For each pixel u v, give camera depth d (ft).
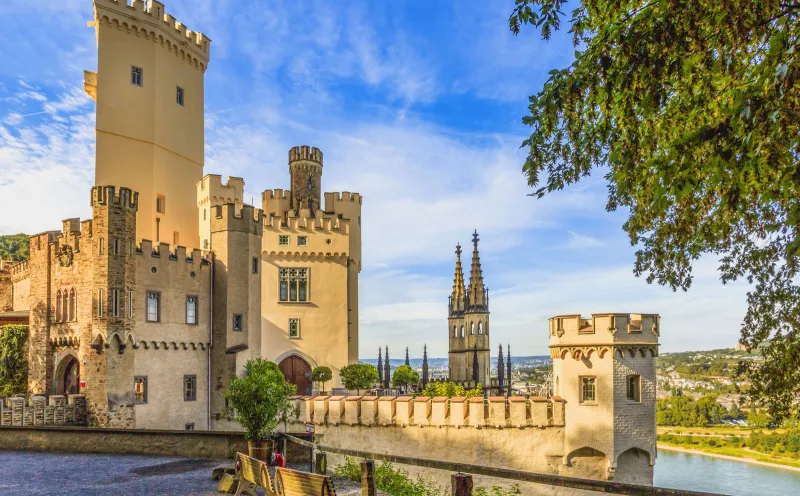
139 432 66.28
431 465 37.50
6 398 107.24
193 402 138.51
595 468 108.17
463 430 110.93
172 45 175.22
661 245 49.98
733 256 48.14
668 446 304.30
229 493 48.49
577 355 109.50
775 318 44.83
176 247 138.21
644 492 28.22
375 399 115.55
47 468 58.95
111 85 159.43
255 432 57.98
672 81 34.63
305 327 181.16
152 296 131.44
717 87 35.53
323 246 184.14
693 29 31.50
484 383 302.45
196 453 64.34
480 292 309.42
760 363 46.68
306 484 32.40
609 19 39.52
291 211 183.83
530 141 38.06
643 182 41.09
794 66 26.40
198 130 187.93
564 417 109.40
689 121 37.35
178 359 136.05
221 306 145.48
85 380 119.03
